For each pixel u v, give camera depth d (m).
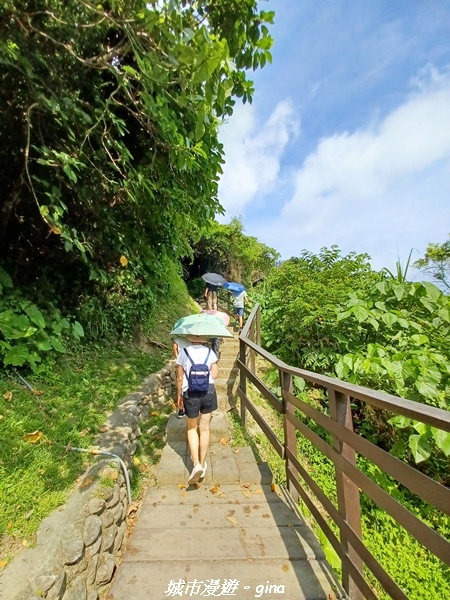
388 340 3.90
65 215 3.24
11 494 1.63
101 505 1.73
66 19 2.15
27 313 2.86
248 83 2.55
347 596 1.47
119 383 3.39
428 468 3.32
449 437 2.45
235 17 2.20
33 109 2.38
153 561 1.74
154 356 4.73
